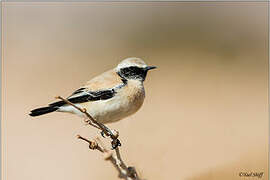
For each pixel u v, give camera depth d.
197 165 8.98
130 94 8.44
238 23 23.09
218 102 16.53
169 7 23.97
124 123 13.53
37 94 16.77
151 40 22.42
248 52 21.19
